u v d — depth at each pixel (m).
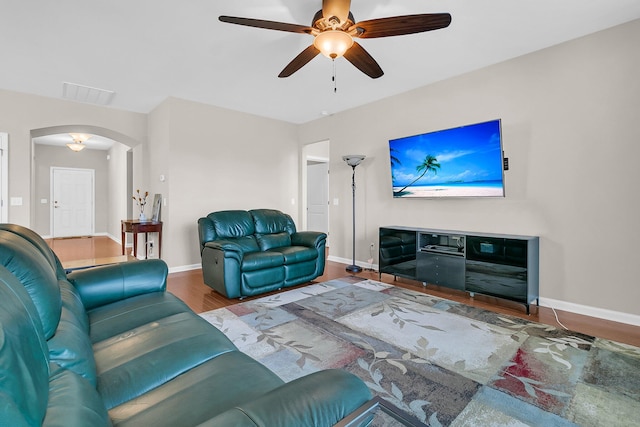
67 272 2.35
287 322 2.70
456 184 3.62
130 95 4.40
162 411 0.94
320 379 0.84
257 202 5.48
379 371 1.93
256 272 3.40
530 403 1.63
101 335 1.49
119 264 2.10
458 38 2.91
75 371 0.98
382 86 4.10
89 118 4.76
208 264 3.54
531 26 2.72
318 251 4.02
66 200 8.46
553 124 3.07
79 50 3.10
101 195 8.96
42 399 0.65
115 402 1.02
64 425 0.62
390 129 4.50
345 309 3.02
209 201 4.90
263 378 1.14
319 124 5.66
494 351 2.19
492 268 3.17
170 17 2.56
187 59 3.30
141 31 2.77
